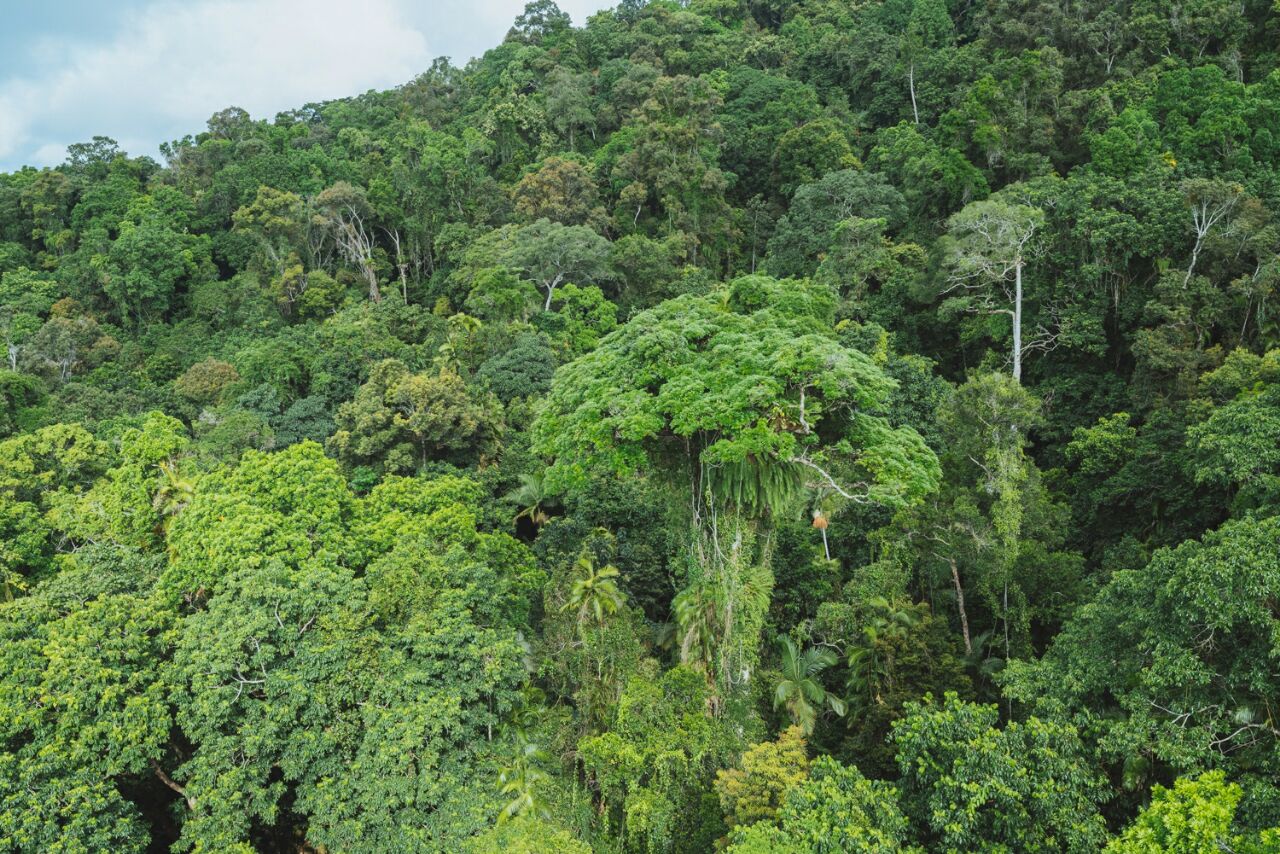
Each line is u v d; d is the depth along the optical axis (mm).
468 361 54375
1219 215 40750
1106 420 38531
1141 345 39062
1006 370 47719
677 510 27734
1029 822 17406
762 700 26562
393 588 25141
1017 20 69938
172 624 25344
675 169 69812
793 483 25500
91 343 68000
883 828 17750
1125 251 43281
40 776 20984
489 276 57219
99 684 22172
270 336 65938
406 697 22594
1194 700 17719
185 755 25062
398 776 21406
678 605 26828
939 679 25922
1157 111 54719
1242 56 58906
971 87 69375
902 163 65562
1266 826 15250
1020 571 29109
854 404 26344
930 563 31203
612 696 25484
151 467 34906
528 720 24859
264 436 47531
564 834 19688
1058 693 20531
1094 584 28969
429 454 44406
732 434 23859
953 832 17281
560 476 28109
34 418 52594
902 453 25953
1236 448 26375
